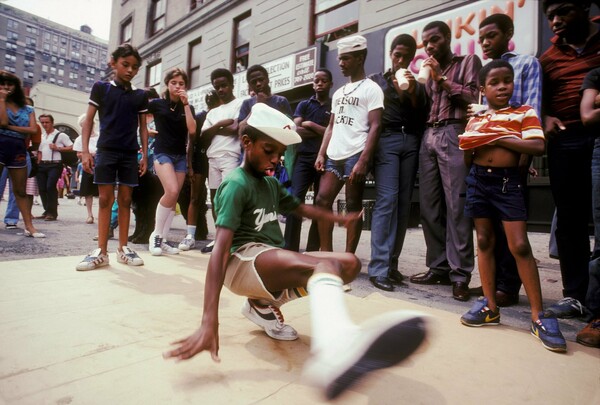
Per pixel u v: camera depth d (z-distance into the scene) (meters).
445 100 2.73
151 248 3.51
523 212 1.92
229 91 3.94
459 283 2.56
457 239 2.59
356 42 2.88
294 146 3.61
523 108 1.97
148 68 14.69
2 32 94.88
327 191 2.95
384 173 2.88
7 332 1.61
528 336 1.86
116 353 1.45
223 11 11.11
